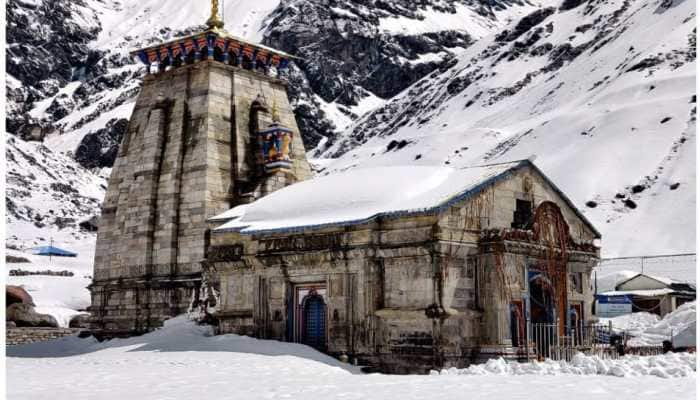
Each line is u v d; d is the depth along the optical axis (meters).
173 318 58.53
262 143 64.25
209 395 28.00
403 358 43.97
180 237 61.53
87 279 101.00
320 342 47.78
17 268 106.56
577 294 49.75
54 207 166.62
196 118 63.59
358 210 46.88
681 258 121.00
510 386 29.50
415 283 43.97
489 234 44.84
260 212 52.41
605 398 25.42
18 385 32.25
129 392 29.33
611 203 163.25
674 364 35.12
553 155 199.38
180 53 66.88
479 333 44.72
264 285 50.25
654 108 199.25
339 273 46.47
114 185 66.50
